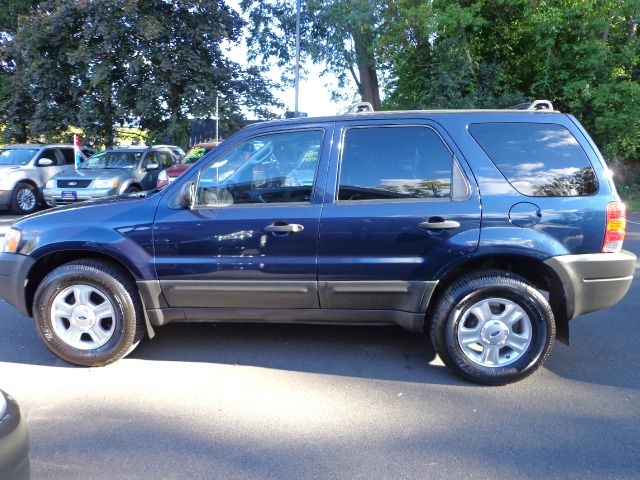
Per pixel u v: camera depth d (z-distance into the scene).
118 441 3.14
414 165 3.95
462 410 3.50
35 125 20.50
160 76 20.25
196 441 3.13
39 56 20.25
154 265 4.05
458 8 16.36
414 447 3.07
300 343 4.69
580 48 15.54
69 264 4.11
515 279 3.79
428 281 3.87
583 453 3.01
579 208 3.79
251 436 3.19
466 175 3.86
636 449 3.04
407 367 4.19
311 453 3.01
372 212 3.87
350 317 4.05
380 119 4.02
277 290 4.00
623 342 4.70
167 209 4.06
